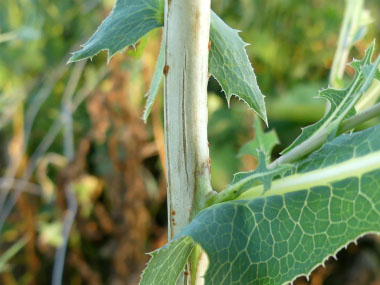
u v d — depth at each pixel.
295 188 0.11
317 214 0.11
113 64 0.54
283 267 0.11
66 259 0.62
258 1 0.67
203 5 0.12
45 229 0.57
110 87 0.55
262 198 0.12
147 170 0.60
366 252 0.69
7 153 0.67
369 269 0.68
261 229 0.11
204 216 0.11
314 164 0.11
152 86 0.14
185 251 0.12
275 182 0.12
